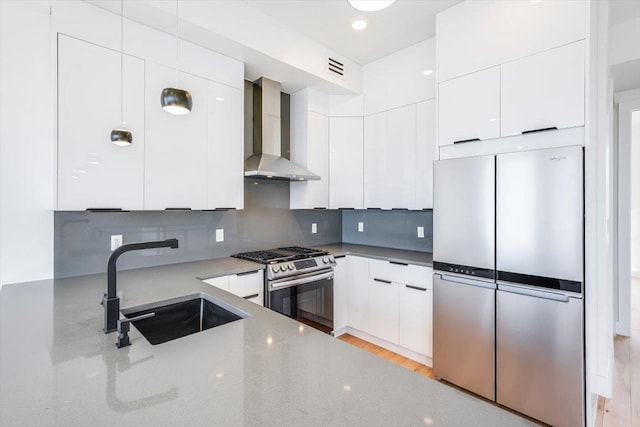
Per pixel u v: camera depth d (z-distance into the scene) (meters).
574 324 1.72
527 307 1.88
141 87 1.99
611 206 2.90
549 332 1.80
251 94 2.96
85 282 1.84
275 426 0.63
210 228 2.69
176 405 0.70
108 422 0.64
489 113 2.12
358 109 3.33
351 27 2.59
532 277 1.85
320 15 2.42
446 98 2.34
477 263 2.09
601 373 2.21
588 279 1.72
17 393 0.75
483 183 2.06
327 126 3.32
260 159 2.79
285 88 3.16
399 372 0.86
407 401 0.73
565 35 1.83
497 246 1.99
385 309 2.82
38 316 1.29
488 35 2.13
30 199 1.81
